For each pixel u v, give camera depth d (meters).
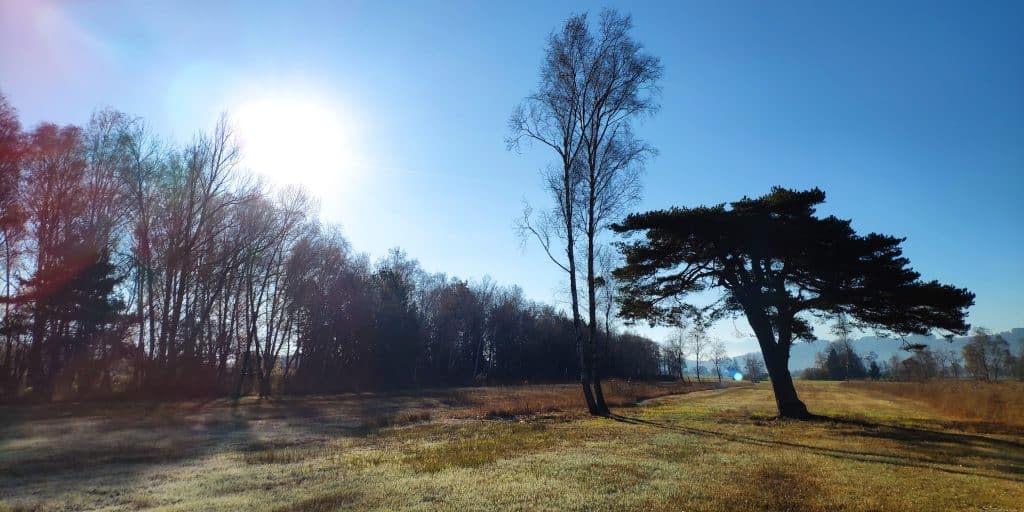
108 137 36.06
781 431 19.33
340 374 64.25
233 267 41.44
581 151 27.55
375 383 61.28
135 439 17.20
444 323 84.19
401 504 8.38
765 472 11.17
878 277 21.84
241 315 50.09
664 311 27.28
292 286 47.00
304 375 58.72
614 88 26.47
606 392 40.81
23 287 33.09
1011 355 84.00
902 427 21.19
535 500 8.65
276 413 28.00
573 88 26.89
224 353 46.34
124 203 36.72
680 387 71.44
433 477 10.52
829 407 33.38
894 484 10.17
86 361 36.88
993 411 25.78
